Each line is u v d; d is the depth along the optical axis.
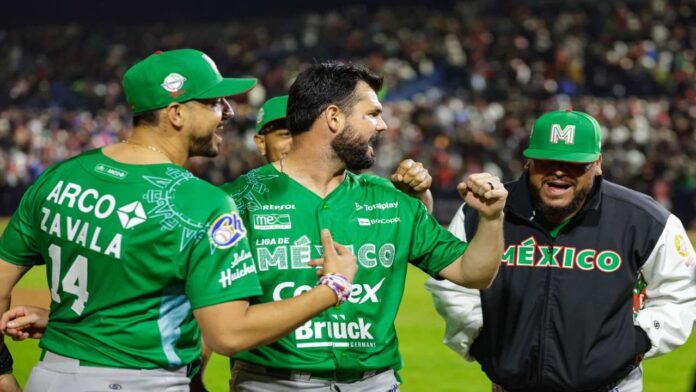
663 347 4.53
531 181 4.53
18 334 4.05
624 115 31.39
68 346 3.72
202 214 3.62
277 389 4.11
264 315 3.60
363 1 47.91
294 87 4.16
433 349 11.15
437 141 31.22
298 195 4.16
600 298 4.46
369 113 4.12
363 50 43.28
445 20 43.47
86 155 3.86
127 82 3.81
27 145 34.06
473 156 30.47
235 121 34.00
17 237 3.92
